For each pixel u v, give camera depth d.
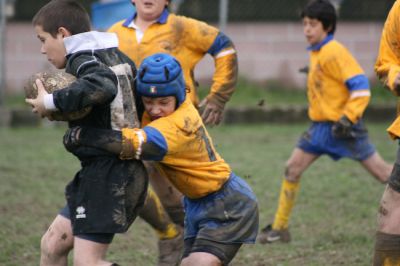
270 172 25.69
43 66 41.16
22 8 40.72
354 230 18.67
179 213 15.39
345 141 18.41
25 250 16.89
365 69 42.16
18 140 32.84
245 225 11.89
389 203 11.74
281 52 42.00
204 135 11.84
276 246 17.56
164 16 15.45
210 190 11.80
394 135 12.05
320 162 28.22
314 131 18.47
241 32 41.84
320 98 18.48
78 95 10.58
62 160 28.17
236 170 25.92
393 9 12.16
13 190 22.97
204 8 41.19
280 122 38.12
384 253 11.73
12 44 40.81
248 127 37.06
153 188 15.22
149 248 17.30
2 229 18.48
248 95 41.19
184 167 11.59
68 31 11.63
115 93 10.95
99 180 11.08
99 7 30.75
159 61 11.26
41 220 19.56
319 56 18.53
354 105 18.03
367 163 18.67
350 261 16.16
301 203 21.62
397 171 11.66
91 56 11.21
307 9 18.66
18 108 37.31
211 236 11.73
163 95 11.23
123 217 11.12
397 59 12.21
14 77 41.03
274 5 41.75
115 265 11.01
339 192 22.86
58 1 11.84
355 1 42.00
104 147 11.01
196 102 15.67
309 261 16.25
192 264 11.62
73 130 11.26
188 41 15.47
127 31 15.55
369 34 42.09
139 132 11.06
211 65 40.38
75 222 11.18
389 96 40.97
